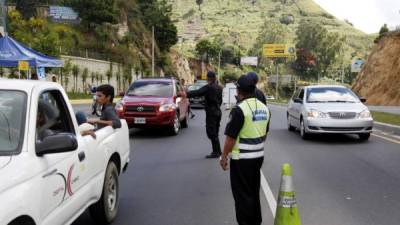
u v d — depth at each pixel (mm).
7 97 4508
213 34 179375
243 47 165125
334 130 14438
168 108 16109
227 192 8062
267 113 5652
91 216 6211
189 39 177750
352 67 94750
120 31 71812
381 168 10188
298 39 152375
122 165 7094
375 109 32281
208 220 6480
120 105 16125
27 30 50844
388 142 14453
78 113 7383
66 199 4715
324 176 9367
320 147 13453
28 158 4051
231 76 122688
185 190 8227
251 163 5508
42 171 4141
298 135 16516
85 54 57281
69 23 62562
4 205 3453
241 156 5496
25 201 3717
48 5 63000
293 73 144000
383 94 46719
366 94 49312
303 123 15203
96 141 5895
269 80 127062
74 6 63219
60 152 4262
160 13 88875
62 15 62219
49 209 4250
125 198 7676
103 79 59844
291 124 17594
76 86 52688
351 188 8328
